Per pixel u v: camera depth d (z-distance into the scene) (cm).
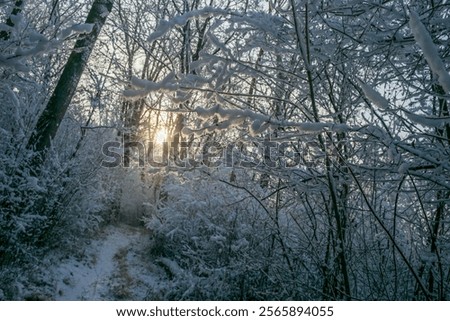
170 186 788
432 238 332
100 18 589
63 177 634
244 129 338
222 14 279
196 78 285
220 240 595
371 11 291
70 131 734
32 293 513
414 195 364
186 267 710
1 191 526
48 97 650
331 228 366
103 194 891
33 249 617
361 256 378
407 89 327
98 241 938
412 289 388
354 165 294
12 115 540
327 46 315
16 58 272
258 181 566
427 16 287
